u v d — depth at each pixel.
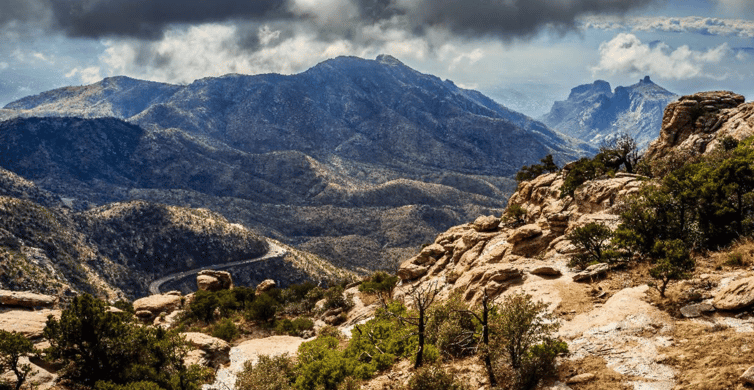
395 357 27.38
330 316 53.97
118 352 26.78
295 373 28.75
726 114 67.88
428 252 58.16
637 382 16.89
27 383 23.98
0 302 34.03
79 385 25.42
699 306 20.23
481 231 54.69
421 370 21.62
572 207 56.00
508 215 62.59
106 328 26.44
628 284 25.20
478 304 30.06
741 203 29.31
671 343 18.58
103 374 26.06
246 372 27.70
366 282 67.25
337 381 25.73
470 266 45.16
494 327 21.86
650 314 20.89
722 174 30.78
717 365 16.28
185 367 27.06
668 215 30.70
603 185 50.47
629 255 29.39
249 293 63.91
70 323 25.72
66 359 26.02
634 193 43.81
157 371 26.91
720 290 20.91
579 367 18.83
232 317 53.62
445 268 52.00
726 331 18.14
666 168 57.41
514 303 21.08
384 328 31.20
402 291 50.66
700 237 29.03
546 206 62.31
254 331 47.72
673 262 23.00
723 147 55.75
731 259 24.11
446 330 25.64
